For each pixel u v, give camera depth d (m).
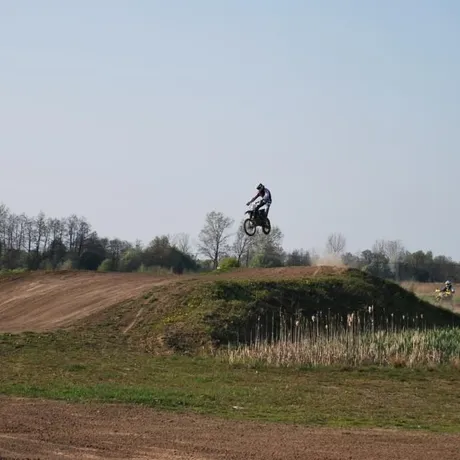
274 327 49.94
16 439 20.77
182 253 112.00
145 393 29.73
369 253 126.12
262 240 104.75
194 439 21.47
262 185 46.22
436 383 37.44
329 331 49.84
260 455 19.50
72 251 114.25
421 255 130.62
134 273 69.25
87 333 47.28
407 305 60.34
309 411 28.05
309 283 57.16
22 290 65.12
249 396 30.86
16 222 111.50
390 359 42.59
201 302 50.94
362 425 25.34
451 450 21.00
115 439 21.17
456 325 60.16
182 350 45.03
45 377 34.41
